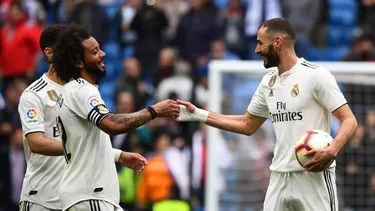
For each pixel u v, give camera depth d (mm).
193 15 56219
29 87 25781
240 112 40406
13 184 48312
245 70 40219
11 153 48438
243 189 40500
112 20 60062
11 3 58094
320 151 23391
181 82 52469
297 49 54438
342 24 64188
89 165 22844
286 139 24891
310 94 24594
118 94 51156
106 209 22828
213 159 40125
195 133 47156
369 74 39844
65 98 23109
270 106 25312
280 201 25094
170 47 56906
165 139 46062
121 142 46812
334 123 41688
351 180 40344
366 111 40281
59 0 61812
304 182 24688
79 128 22953
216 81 40219
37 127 25203
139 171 25328
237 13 56625
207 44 55812
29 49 56719
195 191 45906
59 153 24812
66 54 23125
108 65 60656
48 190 25672
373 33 58125
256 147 40562
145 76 56719
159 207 44000
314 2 55250
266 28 25062
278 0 56219
